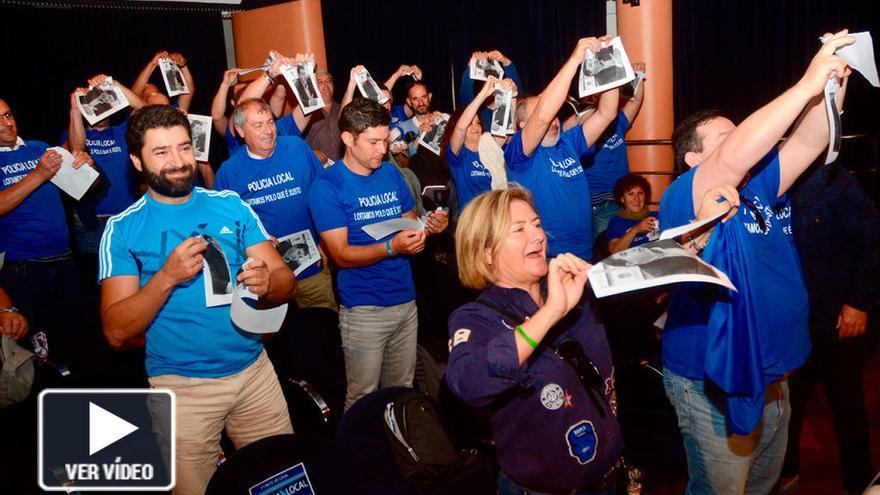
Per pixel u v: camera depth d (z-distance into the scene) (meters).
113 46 6.71
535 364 1.64
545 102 3.13
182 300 2.19
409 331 3.40
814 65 1.69
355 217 3.21
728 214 1.83
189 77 5.89
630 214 4.11
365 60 8.03
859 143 5.85
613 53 3.13
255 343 2.38
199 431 2.28
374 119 3.09
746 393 1.88
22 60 6.11
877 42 5.74
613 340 3.20
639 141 5.87
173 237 2.18
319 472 1.97
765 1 6.14
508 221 1.68
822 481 3.02
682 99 6.62
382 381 3.51
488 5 7.34
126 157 5.12
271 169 3.72
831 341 2.66
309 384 2.98
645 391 3.26
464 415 2.51
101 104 4.57
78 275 4.53
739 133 1.80
